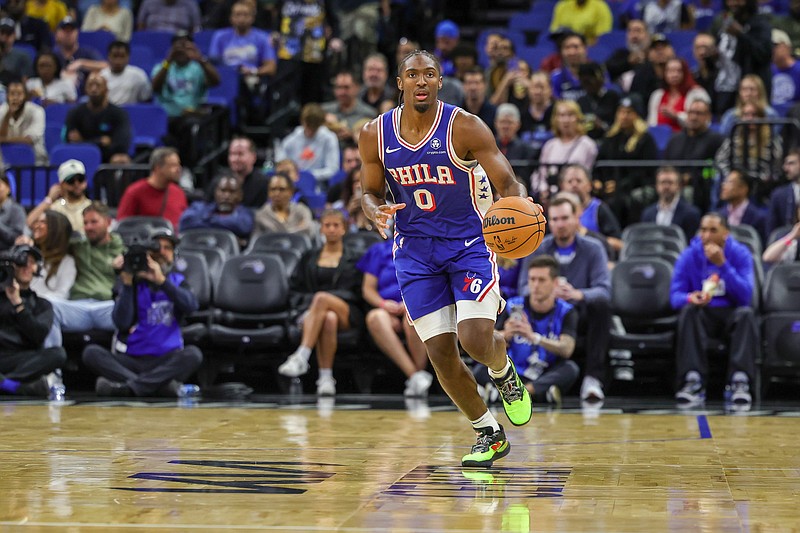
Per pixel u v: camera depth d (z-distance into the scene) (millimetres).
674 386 17453
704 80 24625
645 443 11125
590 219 19312
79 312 17719
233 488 8188
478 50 29062
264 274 18422
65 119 24094
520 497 7848
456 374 9336
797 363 16547
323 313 17453
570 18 29062
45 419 13281
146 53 27750
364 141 9320
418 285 9281
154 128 24594
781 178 20953
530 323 16453
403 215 9320
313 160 23453
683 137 21438
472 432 11977
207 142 25156
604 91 24094
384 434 11766
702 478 8766
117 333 17109
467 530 6660
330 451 10328
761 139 21031
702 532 6617
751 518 7074
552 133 23266
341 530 6656
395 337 17297
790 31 27203
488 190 9250
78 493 7953
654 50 24172
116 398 16641
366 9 29984
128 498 7754
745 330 16359
